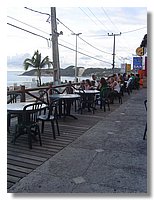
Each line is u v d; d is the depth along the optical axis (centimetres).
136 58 2217
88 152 339
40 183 246
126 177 261
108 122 544
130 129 476
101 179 256
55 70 1093
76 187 240
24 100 525
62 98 510
